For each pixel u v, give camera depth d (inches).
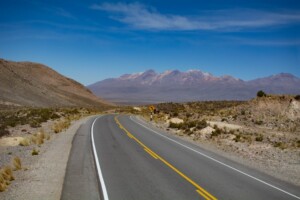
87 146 757.9
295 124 1417.3
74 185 423.8
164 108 3144.7
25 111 1871.3
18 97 3742.6
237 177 509.7
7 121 1246.9
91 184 434.3
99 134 1011.3
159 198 387.2
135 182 453.7
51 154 630.5
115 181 454.6
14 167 518.9
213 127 1208.8
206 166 583.5
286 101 1667.1
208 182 470.6
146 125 1457.9
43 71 7465.6
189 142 919.7
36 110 1891.0
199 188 436.8
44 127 1130.7
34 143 770.8
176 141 926.4
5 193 382.6
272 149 816.9
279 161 671.8
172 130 1291.8
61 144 768.9
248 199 399.9
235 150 805.9
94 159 603.5
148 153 694.5
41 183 425.7
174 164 588.4
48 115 1531.7
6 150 678.5
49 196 375.9
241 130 1234.0
